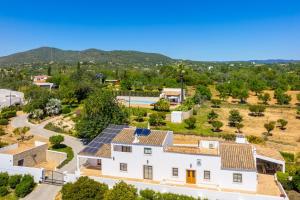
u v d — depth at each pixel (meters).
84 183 39.44
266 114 100.56
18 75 199.88
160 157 44.12
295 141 71.62
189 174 43.28
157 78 169.38
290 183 44.94
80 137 72.19
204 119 91.25
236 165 41.53
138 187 42.41
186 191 40.59
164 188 41.41
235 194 38.94
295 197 41.91
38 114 92.44
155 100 116.81
